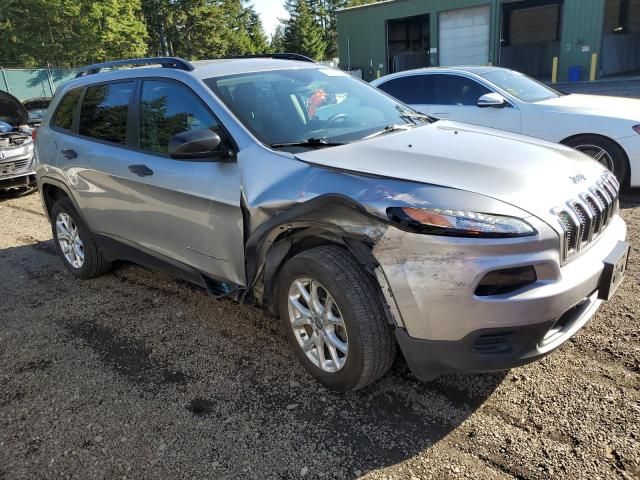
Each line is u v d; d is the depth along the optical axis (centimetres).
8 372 339
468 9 2712
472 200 239
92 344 367
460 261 231
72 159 436
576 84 2302
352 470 239
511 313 230
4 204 828
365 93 402
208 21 5209
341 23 3170
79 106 452
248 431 269
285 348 345
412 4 2866
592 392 275
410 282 241
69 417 289
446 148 298
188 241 350
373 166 272
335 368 283
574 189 266
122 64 430
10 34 3259
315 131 334
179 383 314
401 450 248
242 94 344
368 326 259
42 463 256
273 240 295
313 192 269
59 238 496
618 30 3125
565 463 231
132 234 400
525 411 266
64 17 3419
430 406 277
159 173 355
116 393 308
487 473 230
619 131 596
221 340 361
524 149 301
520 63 3034
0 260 558
